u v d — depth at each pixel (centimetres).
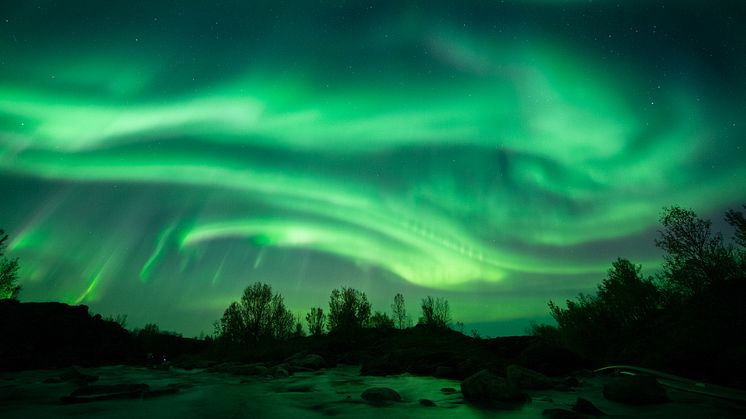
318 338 3966
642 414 725
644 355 1770
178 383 1455
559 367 1692
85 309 4100
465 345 2702
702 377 1227
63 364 2714
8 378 1686
